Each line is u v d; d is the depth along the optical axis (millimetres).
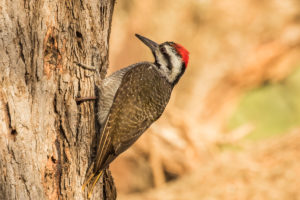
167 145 19109
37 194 6449
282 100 25156
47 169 6578
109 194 8016
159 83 8008
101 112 7445
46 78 6559
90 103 7227
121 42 25469
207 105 25938
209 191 14609
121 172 20672
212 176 15398
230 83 26094
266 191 13938
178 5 26047
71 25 6859
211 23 26172
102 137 7305
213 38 26125
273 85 26016
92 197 7355
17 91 6297
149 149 19125
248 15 25984
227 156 16453
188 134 19047
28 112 6363
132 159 20297
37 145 6441
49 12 6559
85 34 7117
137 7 25812
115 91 7543
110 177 8062
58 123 6734
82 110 7047
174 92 25766
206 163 16906
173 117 19484
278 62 25688
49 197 6602
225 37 26016
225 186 14609
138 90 7668
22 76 6336
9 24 6258
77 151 7000
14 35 6289
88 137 7184
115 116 7445
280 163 15039
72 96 6895
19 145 6297
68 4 6797
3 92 6223
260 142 17375
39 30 6473
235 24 26016
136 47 25359
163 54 8438
